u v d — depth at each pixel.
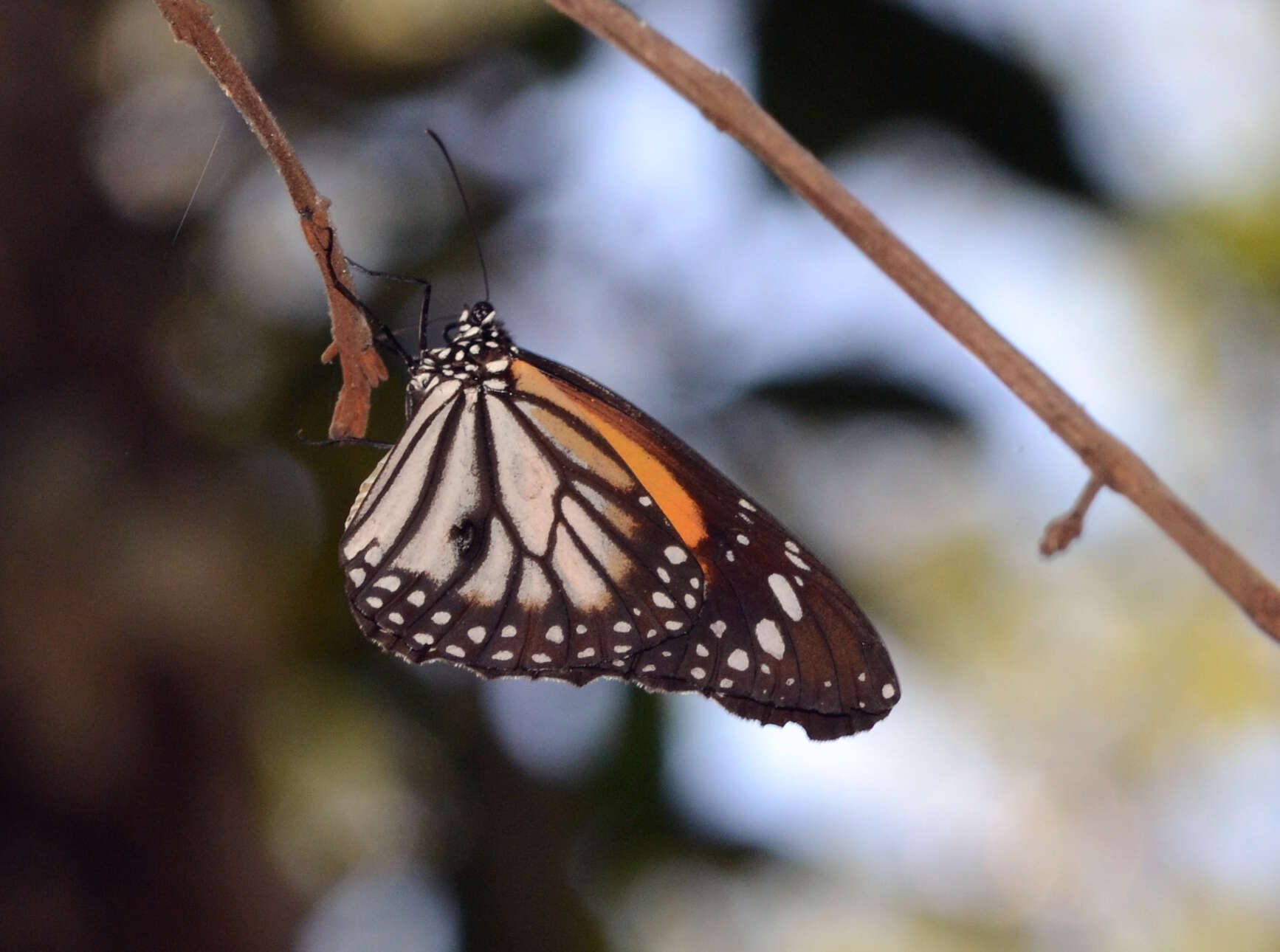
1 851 1.27
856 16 1.28
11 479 1.27
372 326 1.23
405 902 1.30
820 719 1.22
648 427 1.22
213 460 1.29
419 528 1.23
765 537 1.22
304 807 1.30
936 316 1.18
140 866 1.27
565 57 1.30
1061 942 1.59
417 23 1.31
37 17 1.29
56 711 1.27
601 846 1.29
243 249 1.30
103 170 1.29
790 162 1.18
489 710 1.30
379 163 1.30
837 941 1.32
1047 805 1.57
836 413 1.29
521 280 1.30
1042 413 1.18
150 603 1.27
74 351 1.28
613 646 1.23
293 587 1.29
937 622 1.34
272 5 1.31
